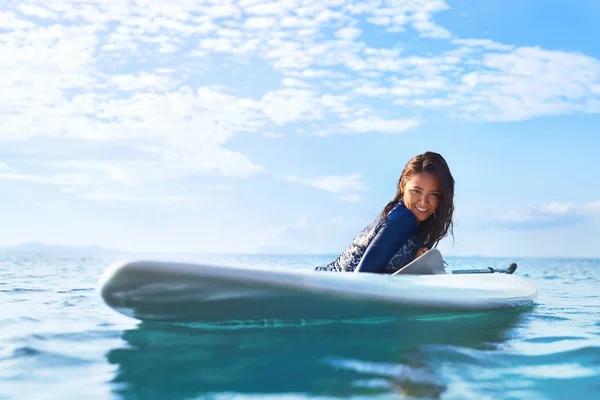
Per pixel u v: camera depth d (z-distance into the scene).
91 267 10.24
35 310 3.01
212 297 2.16
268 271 2.26
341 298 2.32
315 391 1.47
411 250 2.82
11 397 1.43
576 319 2.85
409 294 2.50
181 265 2.11
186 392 1.46
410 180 2.70
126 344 2.02
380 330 2.29
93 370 1.68
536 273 11.31
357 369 1.69
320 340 2.08
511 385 1.57
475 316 2.79
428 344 2.06
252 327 2.31
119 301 2.15
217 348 1.94
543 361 1.85
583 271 13.19
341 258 2.90
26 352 1.90
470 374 1.68
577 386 1.57
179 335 2.16
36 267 10.17
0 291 4.20
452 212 2.80
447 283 2.81
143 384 1.53
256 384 1.53
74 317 2.72
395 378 1.61
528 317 2.89
